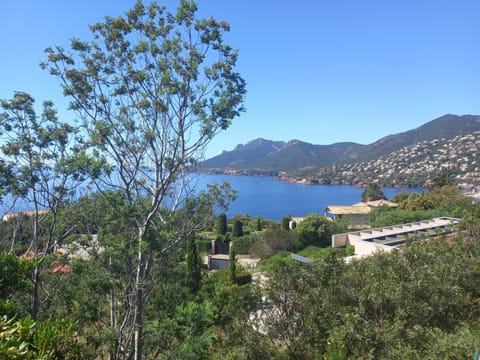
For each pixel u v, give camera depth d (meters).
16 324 3.31
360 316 6.70
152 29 8.41
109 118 8.30
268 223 56.03
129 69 8.17
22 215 12.01
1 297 4.72
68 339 3.50
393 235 31.25
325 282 7.71
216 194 9.77
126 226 9.15
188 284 14.26
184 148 8.41
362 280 7.61
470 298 7.75
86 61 8.23
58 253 10.61
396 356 5.79
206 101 8.38
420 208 47.66
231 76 8.65
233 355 7.39
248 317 8.18
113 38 8.34
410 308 6.74
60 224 10.98
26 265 4.97
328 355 6.18
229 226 55.75
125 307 10.41
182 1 8.15
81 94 8.08
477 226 13.10
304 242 37.28
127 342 8.60
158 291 11.02
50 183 10.17
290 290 7.80
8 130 9.79
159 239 8.30
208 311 8.40
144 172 8.74
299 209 100.75
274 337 7.63
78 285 11.20
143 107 8.06
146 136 8.21
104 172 7.85
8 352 2.69
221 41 8.62
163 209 9.57
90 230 10.59
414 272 7.32
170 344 8.78
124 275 9.11
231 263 23.52
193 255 14.59
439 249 8.68
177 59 8.42
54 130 10.08
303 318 7.63
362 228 46.97
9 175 9.67
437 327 6.73
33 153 10.08
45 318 10.27
